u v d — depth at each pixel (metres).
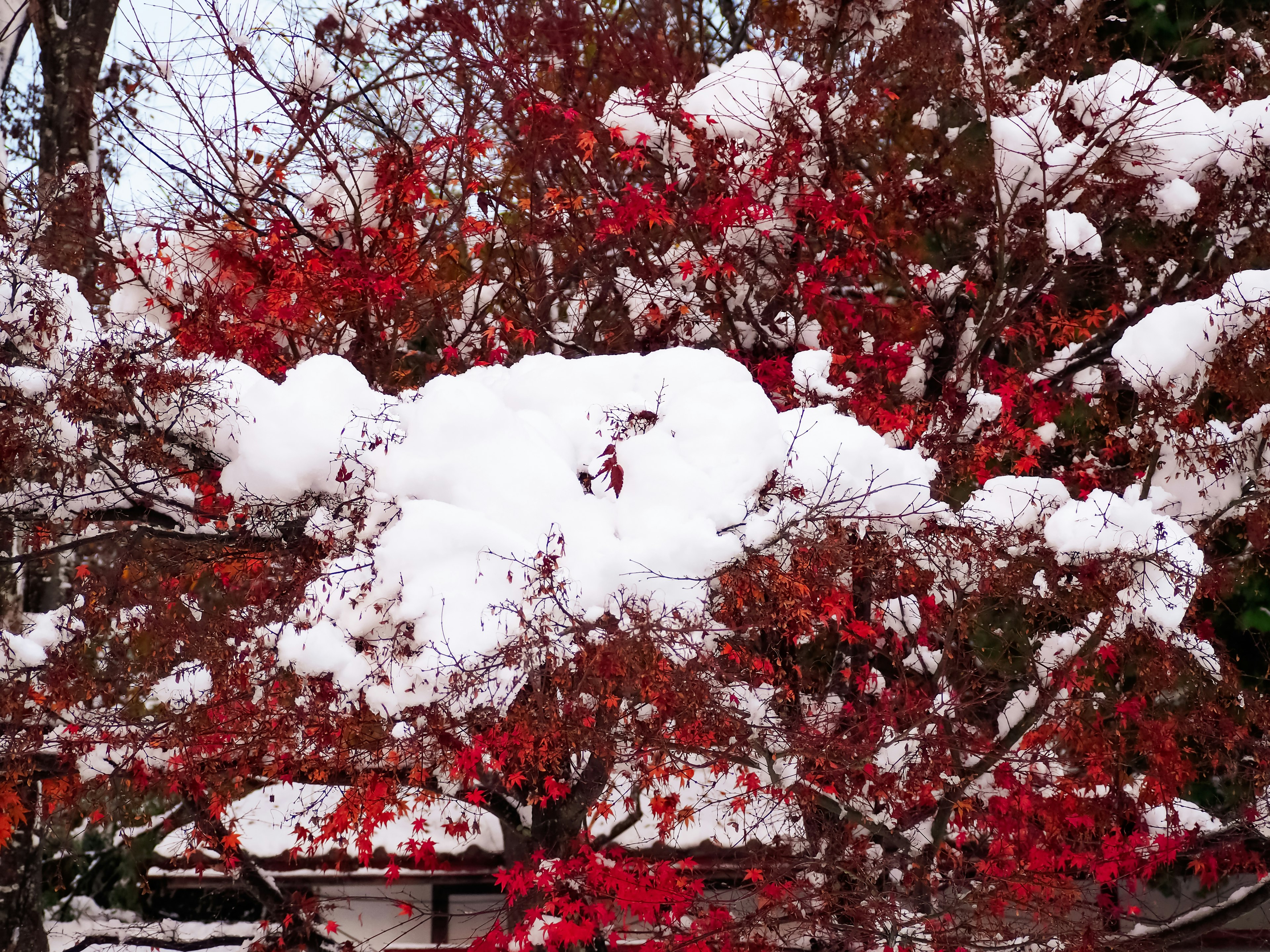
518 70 9.16
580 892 7.44
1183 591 6.58
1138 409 8.70
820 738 6.74
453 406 6.10
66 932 11.19
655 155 9.40
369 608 5.68
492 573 5.65
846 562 6.10
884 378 8.78
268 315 8.15
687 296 9.58
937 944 7.02
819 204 8.89
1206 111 9.32
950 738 7.08
